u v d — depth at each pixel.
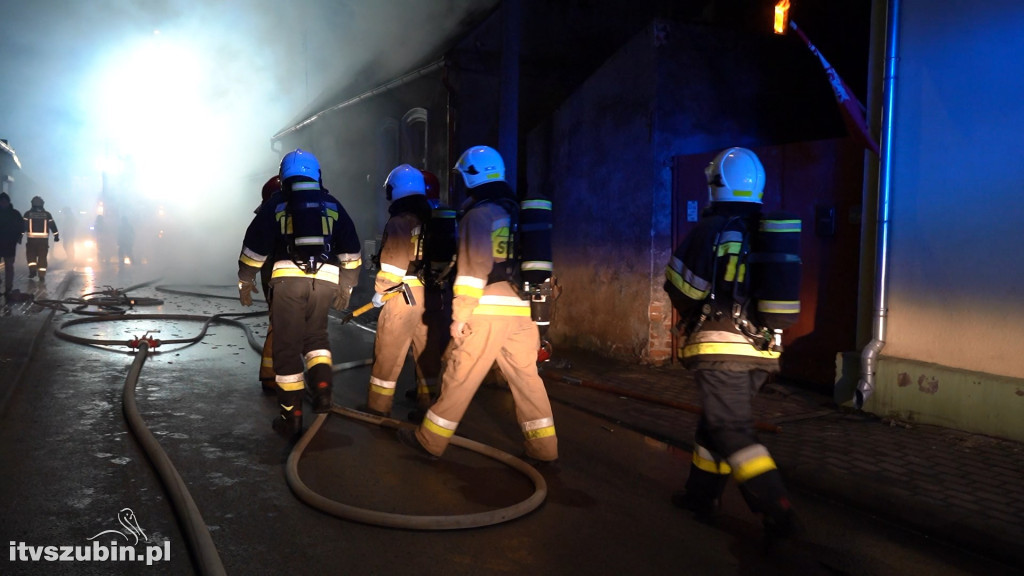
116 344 7.61
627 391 5.91
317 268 4.57
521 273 3.88
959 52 4.84
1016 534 3.23
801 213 6.36
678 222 7.20
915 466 4.15
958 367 4.88
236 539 3.09
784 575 2.93
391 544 3.10
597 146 8.09
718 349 3.10
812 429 4.98
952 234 4.89
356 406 5.46
